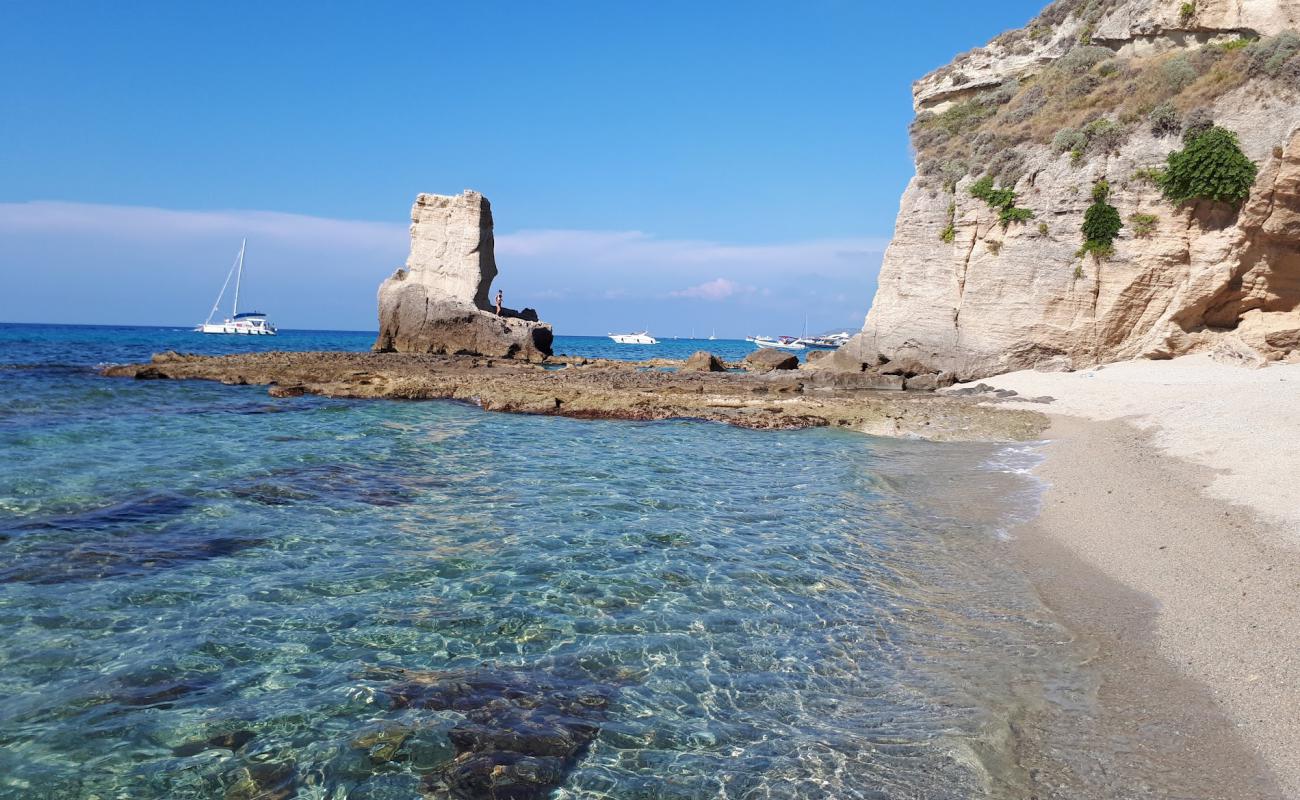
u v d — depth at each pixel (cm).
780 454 2095
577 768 611
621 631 869
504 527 1280
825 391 3531
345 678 750
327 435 2206
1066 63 3928
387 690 729
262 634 845
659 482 1677
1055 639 840
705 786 588
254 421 2445
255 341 11444
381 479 1636
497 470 1770
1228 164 2984
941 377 3681
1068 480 1638
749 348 17888
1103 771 593
